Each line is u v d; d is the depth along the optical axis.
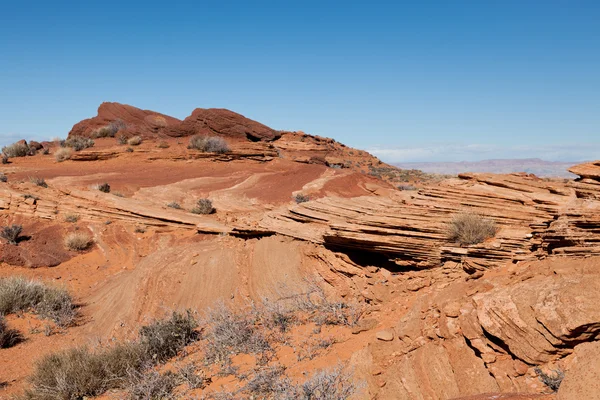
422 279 9.21
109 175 34.25
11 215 23.66
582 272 5.75
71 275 19.45
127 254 21.48
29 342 13.42
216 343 9.49
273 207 26.94
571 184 9.30
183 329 10.91
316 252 12.55
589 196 8.38
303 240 13.49
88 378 9.35
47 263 20.02
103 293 17.30
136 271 17.08
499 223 9.14
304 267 12.81
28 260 19.73
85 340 13.60
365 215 11.62
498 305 5.66
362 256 11.27
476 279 7.79
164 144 44.94
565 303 5.01
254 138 54.22
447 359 5.94
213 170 38.19
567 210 7.64
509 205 9.58
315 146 58.53
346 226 10.92
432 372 5.86
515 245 8.02
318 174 34.94
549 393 4.54
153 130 53.47
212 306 13.51
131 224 23.80
